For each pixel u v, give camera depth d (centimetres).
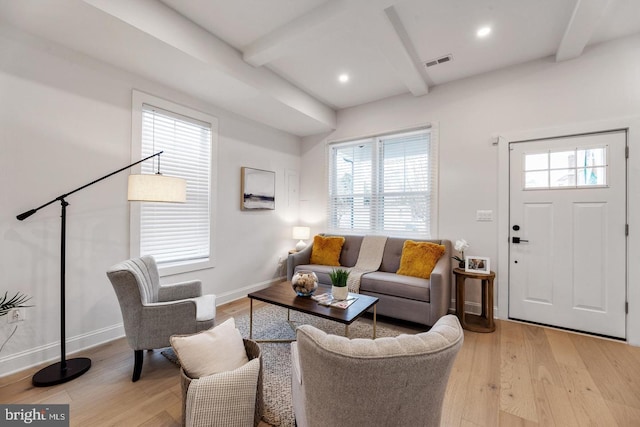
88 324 226
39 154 201
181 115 292
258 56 256
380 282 287
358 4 194
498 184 297
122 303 182
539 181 277
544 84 276
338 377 83
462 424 148
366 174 401
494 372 196
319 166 441
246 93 294
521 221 286
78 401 164
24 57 195
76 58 219
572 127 262
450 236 326
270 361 207
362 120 397
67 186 215
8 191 189
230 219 348
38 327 201
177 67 241
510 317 290
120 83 244
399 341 85
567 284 265
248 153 371
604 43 251
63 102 212
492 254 301
